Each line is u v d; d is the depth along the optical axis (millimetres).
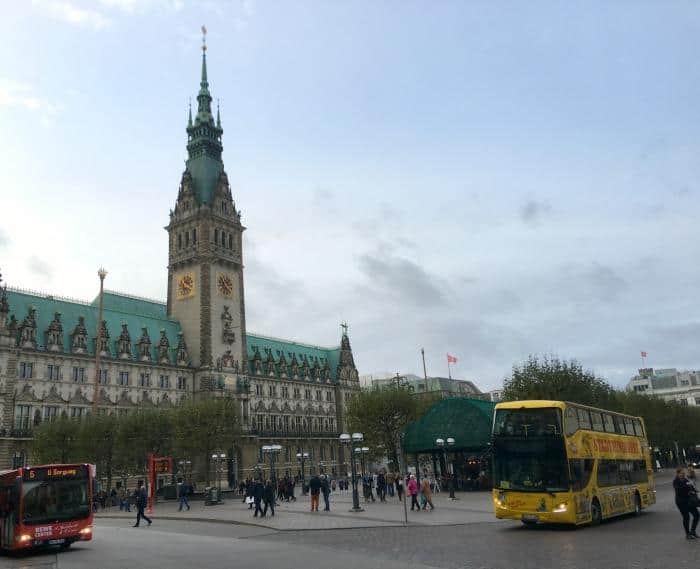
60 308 126812
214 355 143875
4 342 109438
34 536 36094
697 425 156250
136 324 139125
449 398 84125
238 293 155125
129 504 80875
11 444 106875
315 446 175750
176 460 106250
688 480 32219
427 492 56406
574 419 40312
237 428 116375
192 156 161250
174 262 153250
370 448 113250
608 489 42812
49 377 116562
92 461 97688
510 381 97562
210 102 164625
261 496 56625
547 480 37812
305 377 183875
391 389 113875
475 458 91562
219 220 153750
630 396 134500
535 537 34469
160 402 134250
